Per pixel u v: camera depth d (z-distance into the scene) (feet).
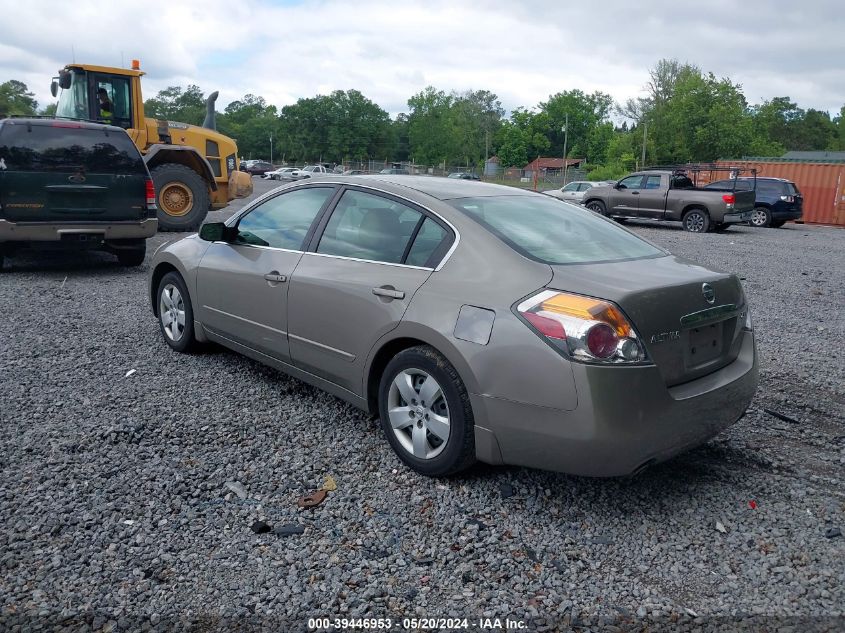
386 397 12.98
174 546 10.30
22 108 370.32
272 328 15.51
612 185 74.79
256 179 217.77
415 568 10.00
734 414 12.44
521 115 387.96
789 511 11.81
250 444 13.70
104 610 8.91
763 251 51.93
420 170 293.02
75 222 29.43
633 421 10.47
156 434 13.98
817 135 369.91
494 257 11.91
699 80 168.14
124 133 30.66
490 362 11.11
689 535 11.03
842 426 15.75
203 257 17.78
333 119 378.12
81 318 23.11
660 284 11.25
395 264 13.12
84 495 11.56
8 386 16.35
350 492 12.02
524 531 11.00
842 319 27.58
